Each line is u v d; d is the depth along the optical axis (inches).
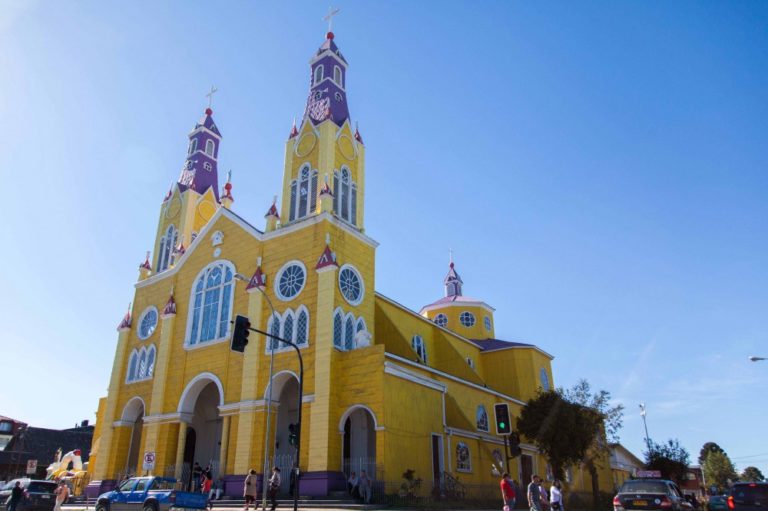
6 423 2856.8
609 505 1595.7
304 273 1418.6
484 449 1579.7
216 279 1644.9
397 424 1211.2
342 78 1801.2
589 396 1686.8
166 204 2084.2
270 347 1393.9
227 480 1322.6
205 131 2175.2
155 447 1547.7
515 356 2223.2
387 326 1534.2
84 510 1322.6
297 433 964.6
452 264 2753.4
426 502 1128.8
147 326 1803.6
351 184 1624.0
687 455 2682.1
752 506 847.7
